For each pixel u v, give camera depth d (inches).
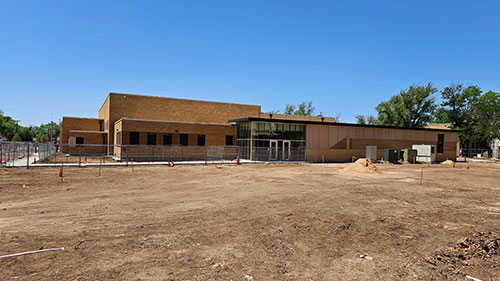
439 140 1600.6
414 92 2480.3
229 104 1635.1
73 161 1089.4
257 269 205.3
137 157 1155.9
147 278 186.9
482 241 272.1
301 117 1964.8
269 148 1238.3
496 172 1026.1
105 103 1573.6
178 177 711.7
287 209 386.0
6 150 1103.0
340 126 1371.8
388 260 228.8
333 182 661.3
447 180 757.9
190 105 1535.4
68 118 1662.2
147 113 1443.2
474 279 197.5
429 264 222.7
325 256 233.6
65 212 353.1
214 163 1102.4
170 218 333.4
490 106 2202.3
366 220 341.7
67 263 206.4
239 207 393.7
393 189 580.1
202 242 257.1
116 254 225.1
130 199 438.9
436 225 329.7
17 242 245.6
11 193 469.4
